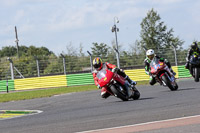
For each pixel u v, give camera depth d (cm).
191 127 1689
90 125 2050
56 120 2438
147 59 3731
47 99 4684
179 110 2270
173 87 3725
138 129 1762
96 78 3197
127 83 3166
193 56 4384
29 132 2031
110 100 3597
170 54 7394
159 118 2041
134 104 2853
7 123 2552
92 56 7775
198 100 2683
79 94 4997
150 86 5103
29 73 8588
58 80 7581
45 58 8519
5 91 7919
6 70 8888
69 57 8069
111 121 2111
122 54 7694
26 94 6131
